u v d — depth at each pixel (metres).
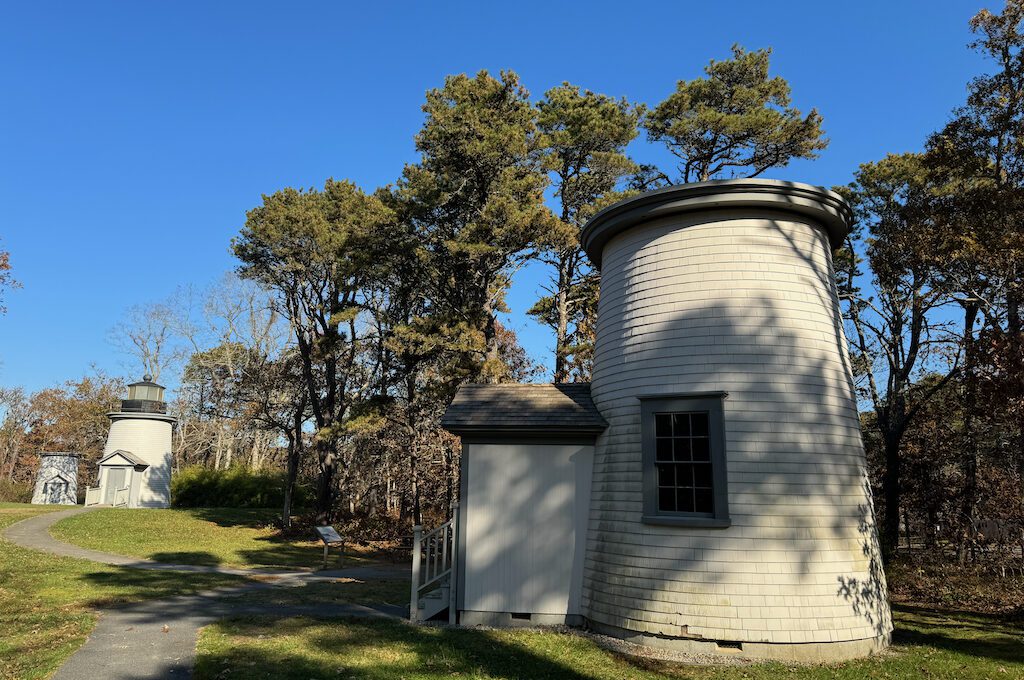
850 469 9.12
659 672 7.51
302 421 34.09
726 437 8.84
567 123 26.16
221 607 11.09
